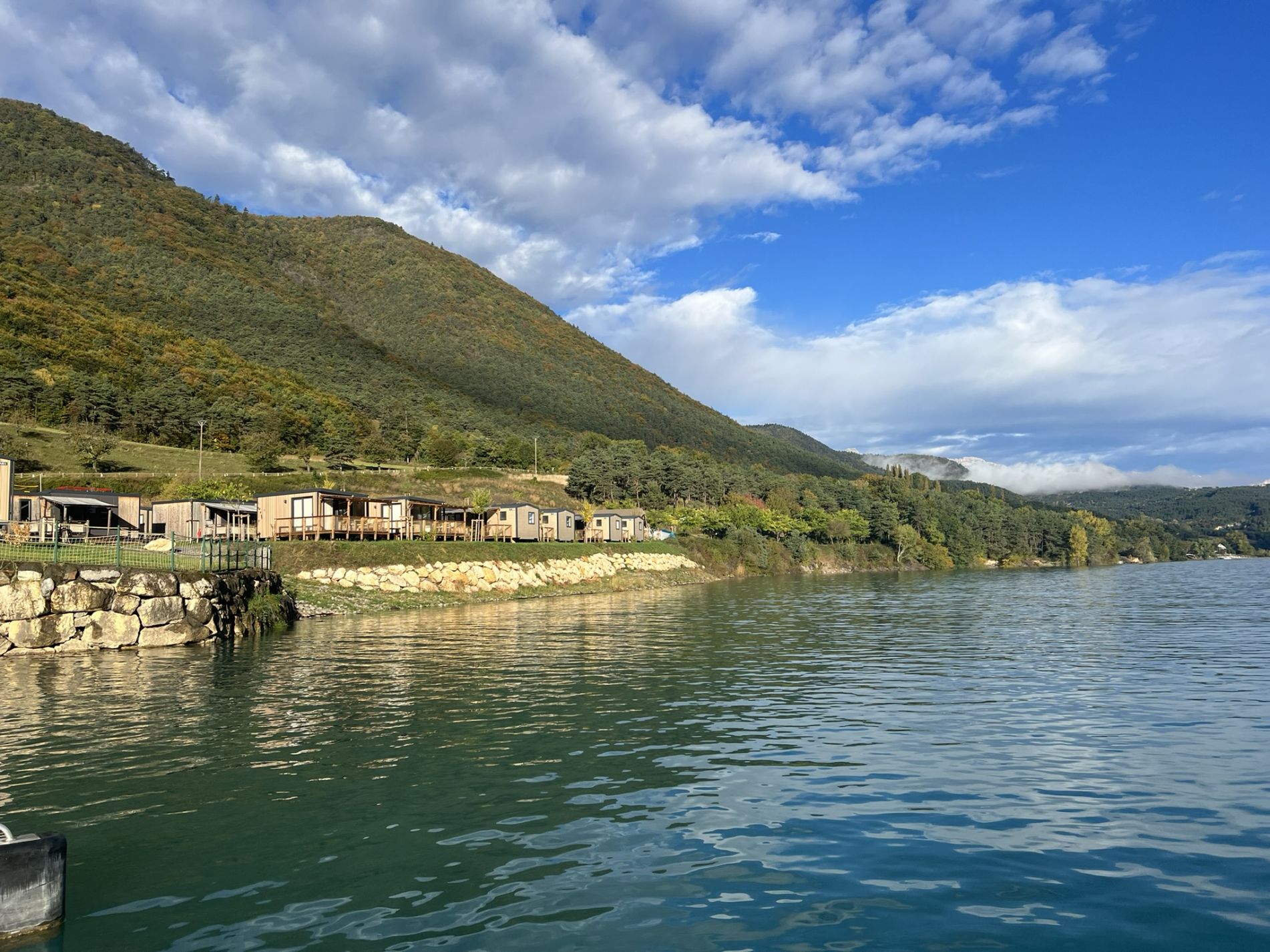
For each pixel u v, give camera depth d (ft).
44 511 168.66
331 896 27.91
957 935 25.07
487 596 191.83
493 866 30.63
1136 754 47.44
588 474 435.53
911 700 64.95
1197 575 356.38
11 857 24.72
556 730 53.72
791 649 98.53
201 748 48.24
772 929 25.45
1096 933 25.14
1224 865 30.73
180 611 98.07
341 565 171.83
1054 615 152.05
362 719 56.75
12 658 84.84
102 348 504.43
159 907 26.96
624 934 25.02
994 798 39.04
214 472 342.64
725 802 38.40
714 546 357.20
